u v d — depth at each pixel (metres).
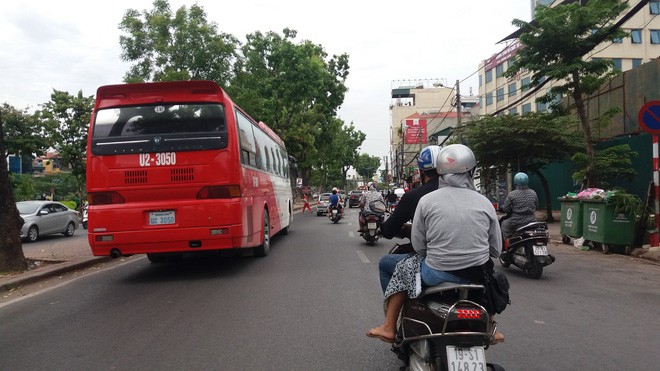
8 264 9.09
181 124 8.22
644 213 10.31
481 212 3.22
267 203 11.23
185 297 6.96
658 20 38.41
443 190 3.31
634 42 38.12
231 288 7.45
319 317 5.74
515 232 8.16
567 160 20.47
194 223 8.08
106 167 8.09
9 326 5.78
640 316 5.70
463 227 3.15
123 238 8.00
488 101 49.56
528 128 17.36
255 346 4.76
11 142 27.72
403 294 3.45
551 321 5.50
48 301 7.08
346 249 11.89
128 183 8.09
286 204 15.62
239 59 23.22
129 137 8.16
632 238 10.17
